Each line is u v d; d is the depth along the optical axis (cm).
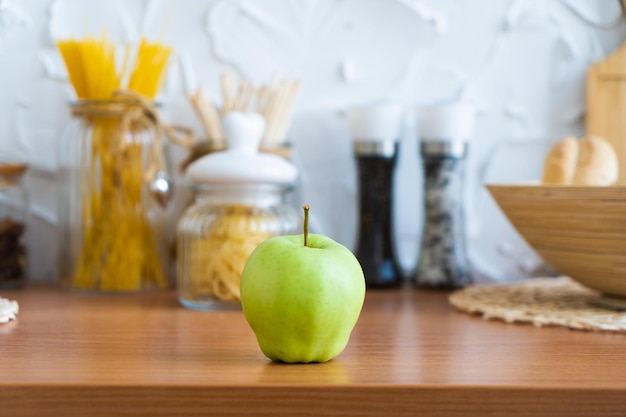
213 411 80
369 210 123
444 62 129
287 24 128
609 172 108
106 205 117
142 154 118
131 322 101
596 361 87
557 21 129
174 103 128
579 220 99
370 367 85
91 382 80
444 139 122
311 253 85
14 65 127
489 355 89
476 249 131
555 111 130
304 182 129
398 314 106
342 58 129
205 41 128
